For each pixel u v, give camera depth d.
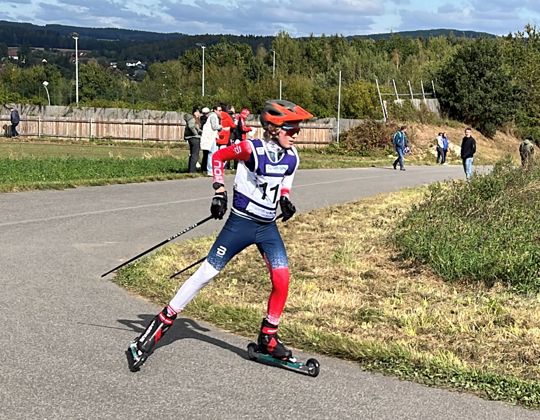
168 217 12.98
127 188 16.89
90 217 12.57
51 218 12.24
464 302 7.79
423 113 49.72
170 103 52.09
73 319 6.67
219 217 5.50
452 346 6.22
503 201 11.89
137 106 52.16
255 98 52.31
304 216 13.47
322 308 7.39
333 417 4.70
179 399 4.92
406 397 5.07
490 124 52.66
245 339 6.32
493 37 61.38
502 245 9.30
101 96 69.62
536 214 11.35
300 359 5.82
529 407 4.94
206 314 6.89
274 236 5.64
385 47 86.06
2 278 8.08
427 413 4.80
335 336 6.18
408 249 9.79
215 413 4.71
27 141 43.66
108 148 37.84
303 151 43.06
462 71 52.56
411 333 6.56
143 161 24.22
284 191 5.64
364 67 69.75
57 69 74.00
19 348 5.79
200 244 10.47
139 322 6.68
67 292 7.62
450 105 53.12
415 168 31.20
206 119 20.28
